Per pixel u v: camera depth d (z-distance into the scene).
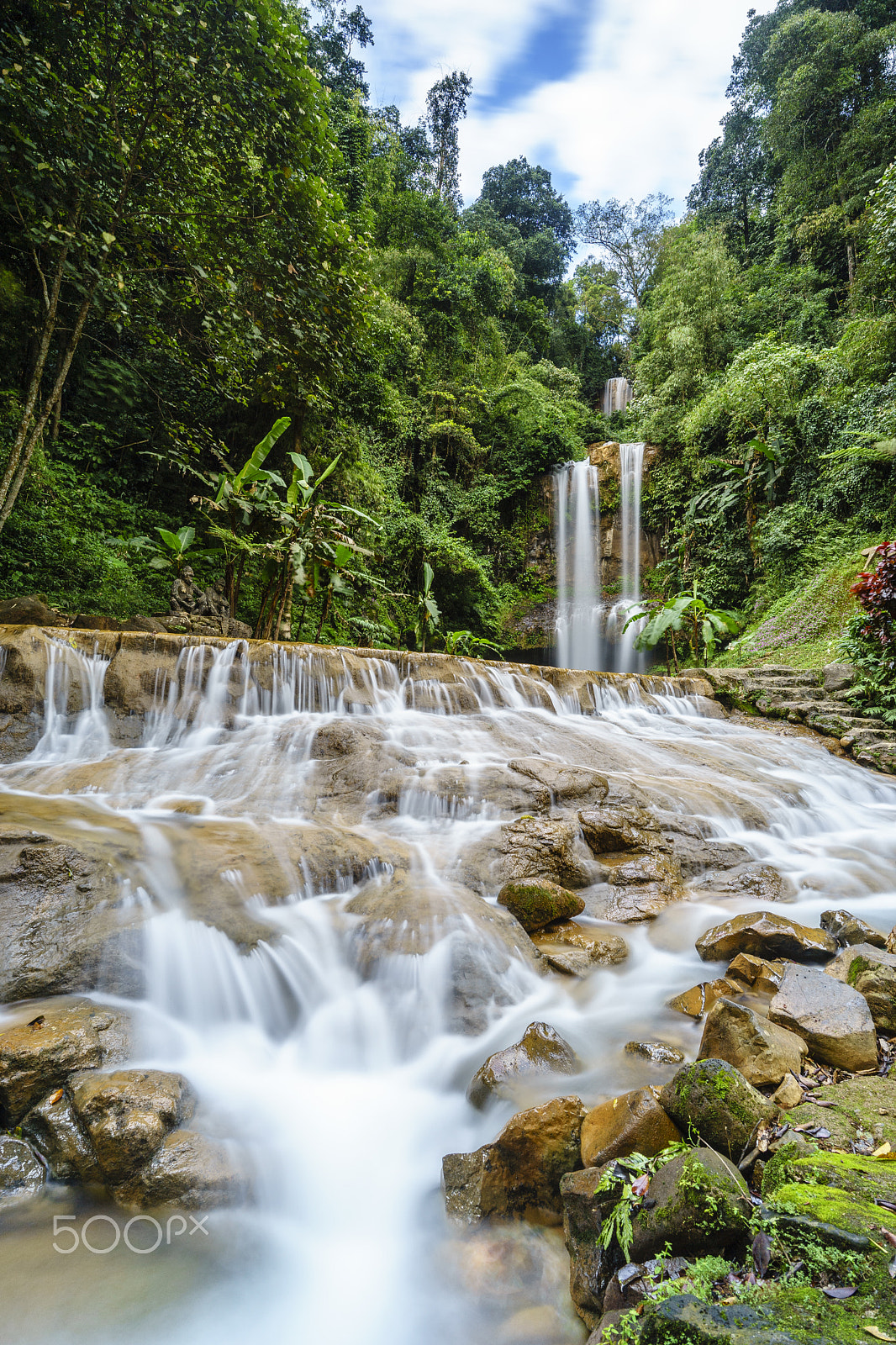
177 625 8.91
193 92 7.00
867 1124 1.85
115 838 3.29
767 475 16.19
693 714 9.98
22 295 10.36
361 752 5.20
